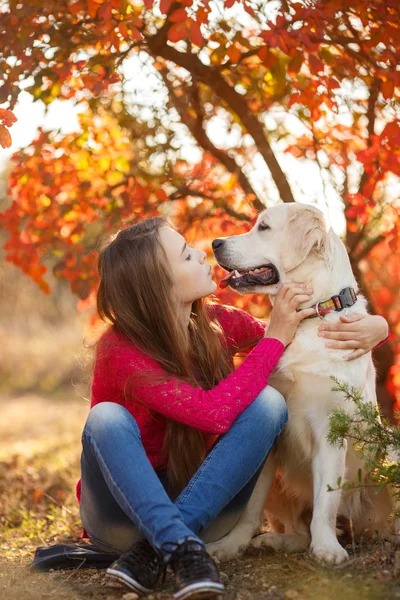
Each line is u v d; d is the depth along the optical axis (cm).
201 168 418
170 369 251
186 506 229
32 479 481
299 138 409
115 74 320
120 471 218
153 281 257
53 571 261
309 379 274
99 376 254
